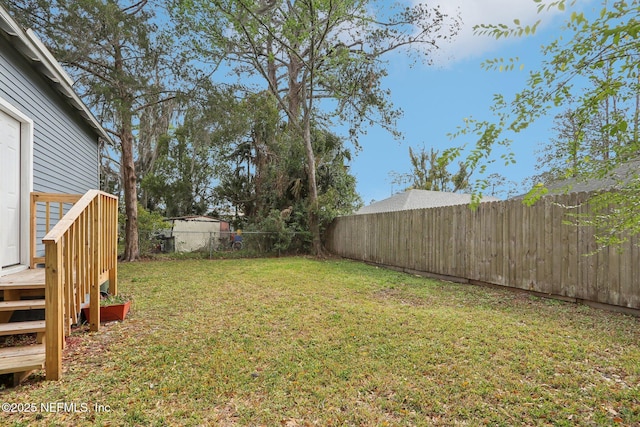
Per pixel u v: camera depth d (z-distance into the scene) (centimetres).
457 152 161
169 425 200
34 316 351
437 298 532
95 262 365
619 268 434
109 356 297
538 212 542
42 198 449
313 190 1249
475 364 276
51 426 199
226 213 2058
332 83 1390
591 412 209
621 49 120
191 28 1115
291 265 944
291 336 345
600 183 468
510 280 588
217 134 1247
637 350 301
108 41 904
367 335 346
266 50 1404
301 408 217
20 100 425
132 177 1120
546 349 305
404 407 218
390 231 926
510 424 200
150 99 1083
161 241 1534
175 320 402
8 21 347
